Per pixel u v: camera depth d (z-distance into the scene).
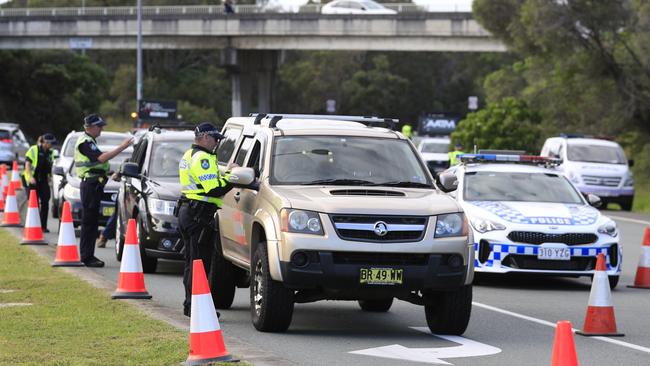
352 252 28.19
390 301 34.62
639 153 155.00
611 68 143.25
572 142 99.12
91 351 25.16
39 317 30.38
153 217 43.28
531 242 41.06
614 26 137.38
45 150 60.25
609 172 96.38
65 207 44.12
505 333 30.66
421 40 198.12
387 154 31.94
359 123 34.88
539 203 44.00
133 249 35.16
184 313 31.44
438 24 194.75
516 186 45.53
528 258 41.09
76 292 35.66
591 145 98.94
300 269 28.08
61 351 25.19
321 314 34.19
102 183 44.66
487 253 41.44
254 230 30.20
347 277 28.08
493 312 35.06
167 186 44.28
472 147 136.75
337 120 34.72
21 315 30.70
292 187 30.25
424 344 28.47
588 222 41.78
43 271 41.69
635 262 53.22
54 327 28.64
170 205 43.38
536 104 164.00
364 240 28.20
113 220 53.84
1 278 39.16
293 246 28.12
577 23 138.25
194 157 31.05
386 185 30.89
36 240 52.31
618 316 34.69
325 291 28.41
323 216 28.31
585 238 41.25
